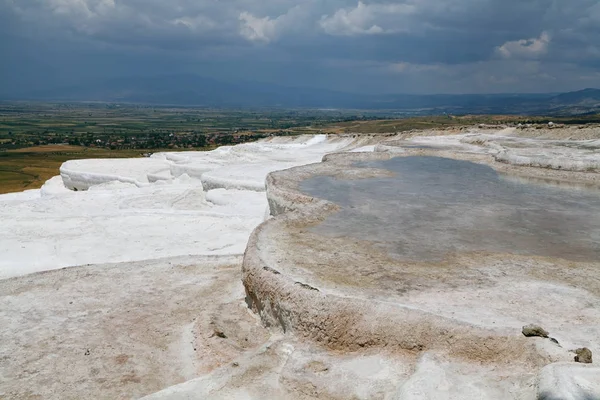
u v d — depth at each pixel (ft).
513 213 41.22
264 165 93.15
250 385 20.59
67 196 81.76
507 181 55.57
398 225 37.32
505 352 20.30
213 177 77.15
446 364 20.07
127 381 24.91
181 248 48.03
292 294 25.16
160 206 73.67
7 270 42.73
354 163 67.00
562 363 18.16
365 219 38.78
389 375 20.47
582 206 43.93
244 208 63.57
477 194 48.32
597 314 23.36
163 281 37.68
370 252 31.42
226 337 27.40
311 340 23.82
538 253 31.63
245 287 30.48
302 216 38.73
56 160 227.40
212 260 41.98
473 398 17.65
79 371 25.79
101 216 57.82
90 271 39.93
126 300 34.37
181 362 26.53
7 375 25.43
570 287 26.43
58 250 47.16
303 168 59.82
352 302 23.53
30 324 30.94
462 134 117.80
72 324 30.91
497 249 32.27
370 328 22.62
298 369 21.27
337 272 28.04
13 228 53.47
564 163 61.46
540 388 16.89
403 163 67.72
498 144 85.92
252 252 30.94
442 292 25.61
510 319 22.68
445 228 36.68
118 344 28.43
